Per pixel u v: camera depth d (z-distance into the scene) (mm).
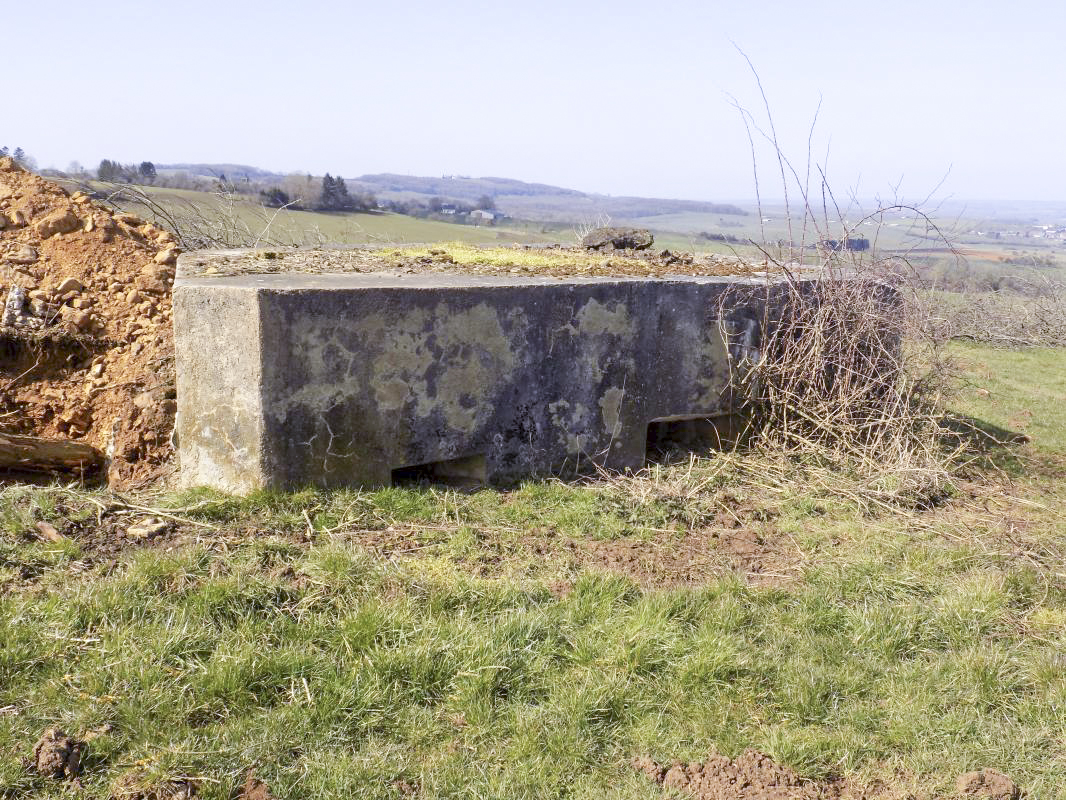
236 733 2980
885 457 6039
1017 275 16594
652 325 5801
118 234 6879
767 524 5168
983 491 6066
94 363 5824
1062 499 6113
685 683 3436
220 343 4664
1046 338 15117
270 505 4629
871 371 6414
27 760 2758
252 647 3359
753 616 3979
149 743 2889
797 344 6312
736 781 2971
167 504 4590
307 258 6406
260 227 9898
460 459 5344
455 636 3541
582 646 3586
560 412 5547
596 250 8492
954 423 8070
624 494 5332
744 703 3371
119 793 2691
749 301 6199
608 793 2873
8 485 4953
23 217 6734
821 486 5660
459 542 4492
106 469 5320
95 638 3355
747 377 6227
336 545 4195
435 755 3008
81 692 3082
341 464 4875
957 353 13242
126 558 3979
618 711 3264
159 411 5383
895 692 3479
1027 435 8016
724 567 4527
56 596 3553
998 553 4723
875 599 4207
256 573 3932
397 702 3236
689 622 3873
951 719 3320
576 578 4223
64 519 4254
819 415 6293
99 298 6219
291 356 4621
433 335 5000
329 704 3154
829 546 4855
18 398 5578
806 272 6844
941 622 3986
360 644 3480
